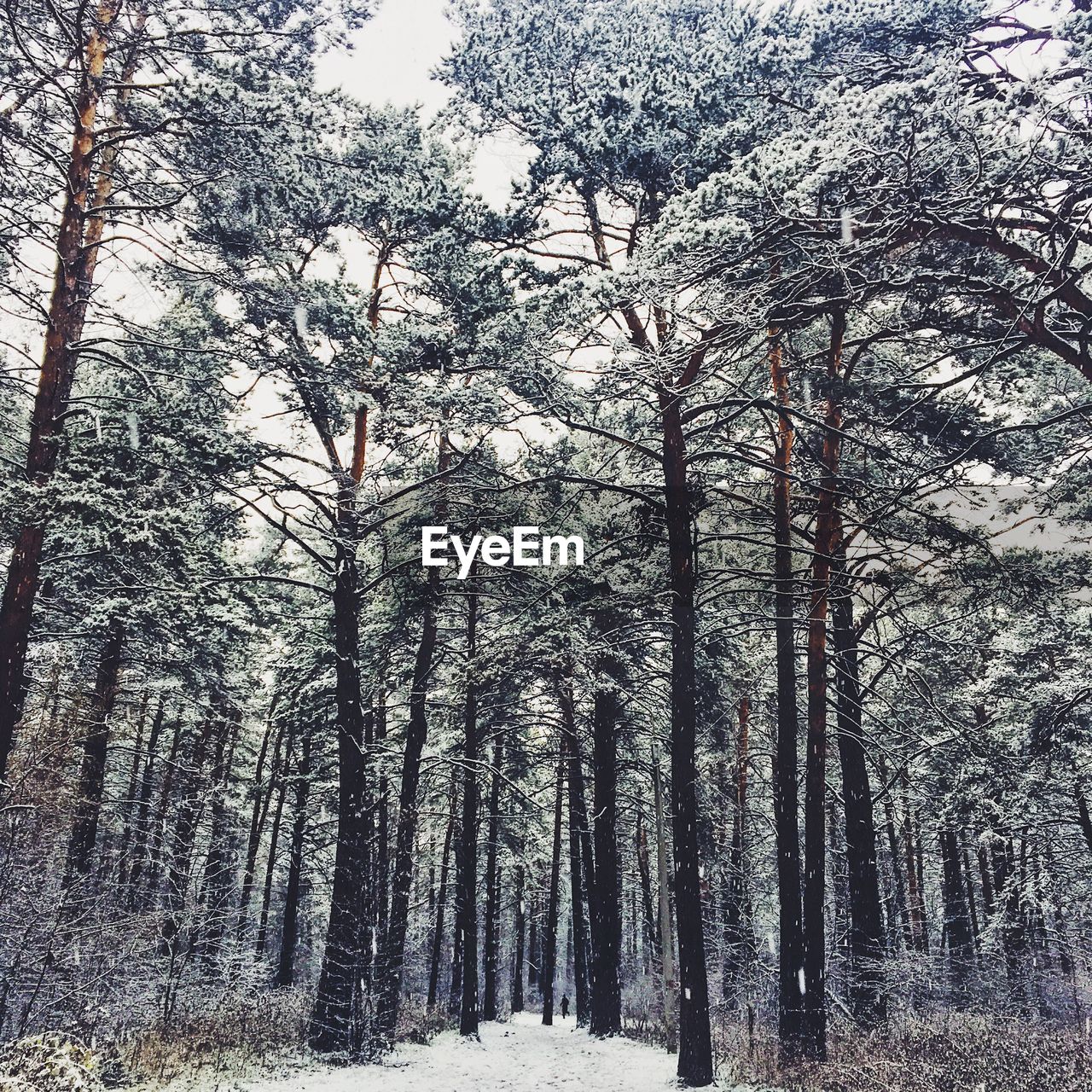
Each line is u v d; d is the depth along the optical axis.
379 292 19.67
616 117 12.28
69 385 13.35
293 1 13.77
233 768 28.91
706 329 11.20
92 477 12.16
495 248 14.42
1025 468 15.84
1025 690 17.25
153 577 15.43
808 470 17.00
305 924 37.03
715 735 22.42
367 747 20.86
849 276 10.21
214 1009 16.97
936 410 14.79
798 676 20.73
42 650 17.36
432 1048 18.84
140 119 13.88
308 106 13.26
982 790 17.84
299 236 17.58
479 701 22.30
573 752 26.00
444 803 30.31
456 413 15.98
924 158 8.64
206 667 19.95
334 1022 15.91
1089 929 22.11
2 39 12.55
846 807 17.02
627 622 17.52
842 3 10.83
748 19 12.17
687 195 9.94
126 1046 12.84
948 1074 9.64
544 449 17.70
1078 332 9.85
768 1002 21.06
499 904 39.53
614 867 22.61
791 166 8.90
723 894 23.95
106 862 17.20
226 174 13.52
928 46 10.84
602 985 22.17
